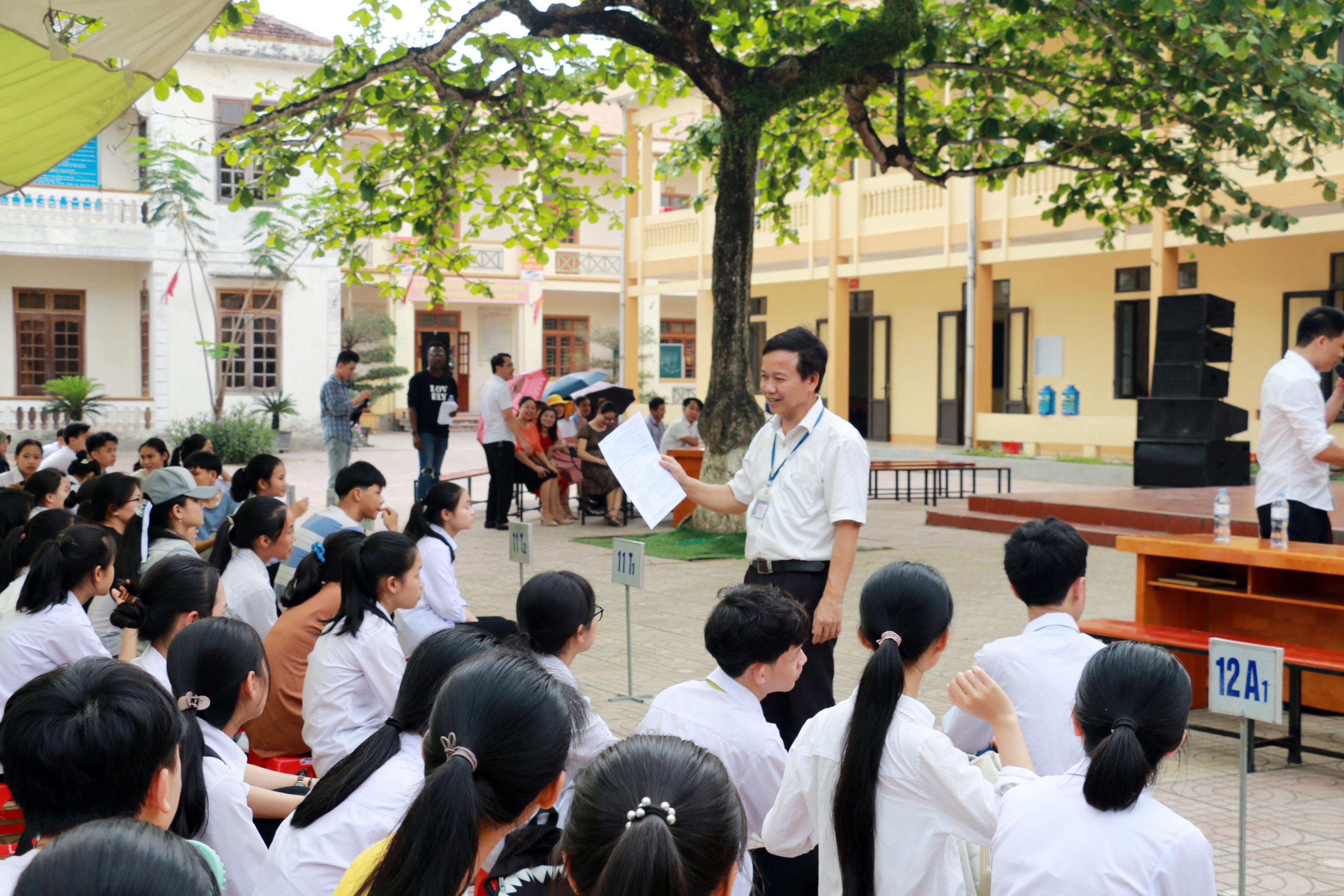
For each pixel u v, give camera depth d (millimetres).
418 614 5340
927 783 2480
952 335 23750
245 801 2688
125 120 25906
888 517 14367
